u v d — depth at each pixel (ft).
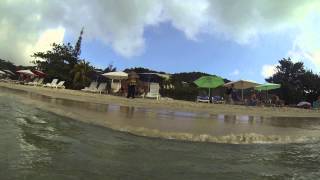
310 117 67.97
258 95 128.36
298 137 36.11
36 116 37.47
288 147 30.94
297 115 71.56
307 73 212.84
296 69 215.31
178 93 131.44
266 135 35.06
